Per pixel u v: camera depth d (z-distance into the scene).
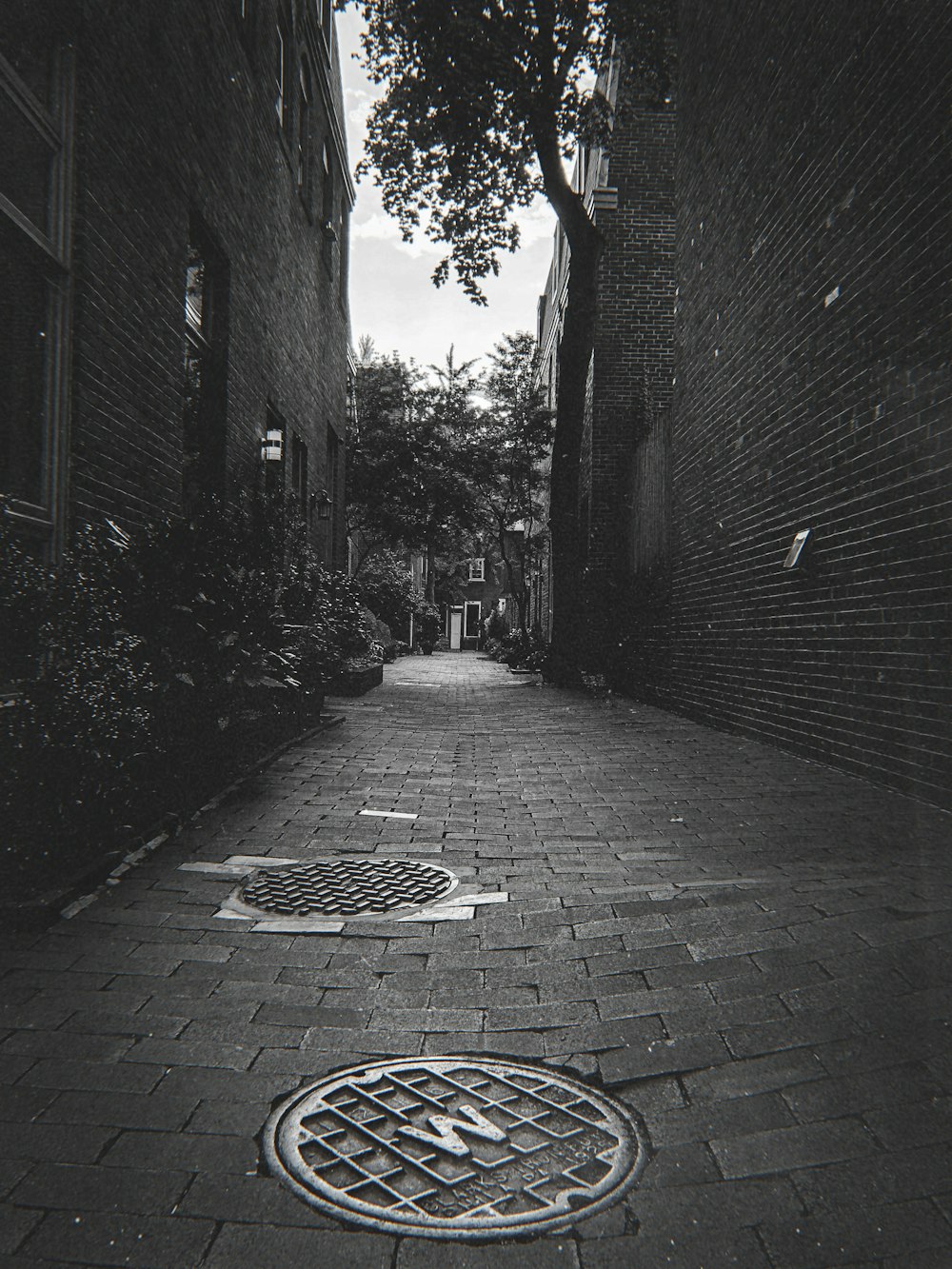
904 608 5.86
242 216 9.84
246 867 4.59
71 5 5.53
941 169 5.36
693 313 11.33
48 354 5.51
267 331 11.26
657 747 8.87
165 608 5.59
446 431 25.34
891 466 6.03
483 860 4.82
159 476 7.20
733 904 3.79
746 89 9.08
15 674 4.31
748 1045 2.66
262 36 10.76
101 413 6.01
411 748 9.00
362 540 29.67
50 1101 2.37
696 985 3.06
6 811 3.90
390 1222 1.93
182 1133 2.24
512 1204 1.99
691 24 11.41
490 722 11.52
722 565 10.05
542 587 32.59
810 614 7.48
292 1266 1.80
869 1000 2.87
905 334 5.82
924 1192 2.01
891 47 5.97
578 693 16.00
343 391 19.38
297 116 13.15
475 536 28.47
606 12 14.87
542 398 25.28
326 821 5.70
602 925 3.66
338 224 18.33
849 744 6.77
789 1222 1.92
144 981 3.14
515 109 15.61
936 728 5.48
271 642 6.79
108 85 6.03
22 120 5.19
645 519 14.56
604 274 18.42
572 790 6.77
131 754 4.96
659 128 18.47
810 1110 2.33
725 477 9.86
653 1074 2.53
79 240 5.65
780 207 8.15
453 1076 2.54
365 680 15.68
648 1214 1.96
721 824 5.42
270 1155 2.16
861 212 6.47
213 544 6.46
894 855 4.54
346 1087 2.47
